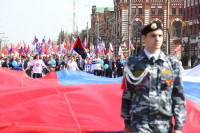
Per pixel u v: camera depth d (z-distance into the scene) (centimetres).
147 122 323
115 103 560
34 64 1692
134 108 331
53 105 529
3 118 476
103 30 9250
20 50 3719
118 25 7281
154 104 323
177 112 330
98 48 3622
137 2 6931
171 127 334
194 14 5841
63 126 453
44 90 627
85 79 1040
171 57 342
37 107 516
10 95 597
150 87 327
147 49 340
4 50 3997
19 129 444
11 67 2173
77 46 2172
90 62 2689
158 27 333
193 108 545
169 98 332
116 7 7412
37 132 446
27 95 603
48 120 474
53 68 2256
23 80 826
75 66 1820
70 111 518
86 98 580
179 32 6969
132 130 331
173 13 6994
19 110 509
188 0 6138
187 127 506
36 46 4369
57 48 5194
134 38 6856
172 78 332
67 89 647
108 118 498
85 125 462
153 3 6944
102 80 1013
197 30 5681
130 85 337
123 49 6838
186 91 775
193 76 1020
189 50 4469
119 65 2355
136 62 337
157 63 333
